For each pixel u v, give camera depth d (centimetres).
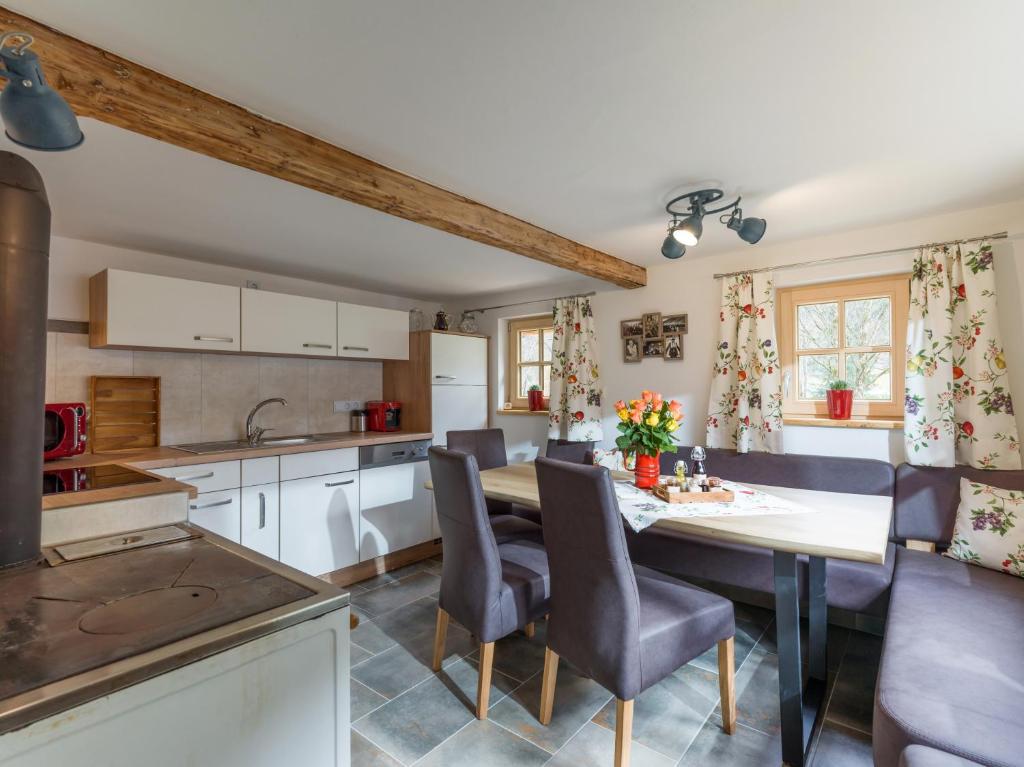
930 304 263
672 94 156
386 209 215
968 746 112
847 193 237
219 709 89
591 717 197
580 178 218
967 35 129
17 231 120
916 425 265
